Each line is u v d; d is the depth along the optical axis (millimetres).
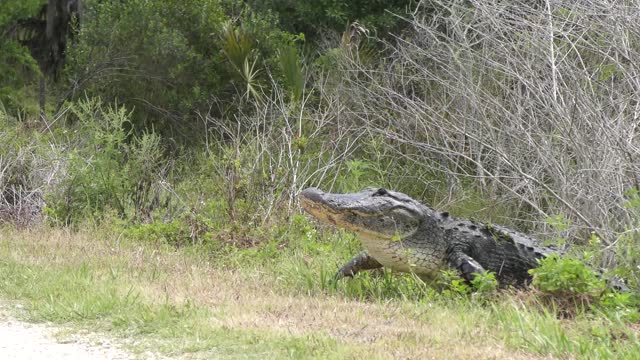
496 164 26359
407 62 31203
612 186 19875
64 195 24719
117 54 35469
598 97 23188
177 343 13070
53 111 35875
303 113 31875
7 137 26297
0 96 36781
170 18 36094
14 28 36750
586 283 15125
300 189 24500
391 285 17281
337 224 16828
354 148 29812
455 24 26938
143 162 25984
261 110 32906
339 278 17719
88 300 15289
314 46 40406
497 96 26609
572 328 13648
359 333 13383
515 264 16984
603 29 22609
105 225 23344
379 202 16688
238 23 38938
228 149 25703
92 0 40344
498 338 13102
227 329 13602
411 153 29922
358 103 30594
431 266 16953
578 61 24719
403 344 12625
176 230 22453
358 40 34875
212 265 19953
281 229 21953
